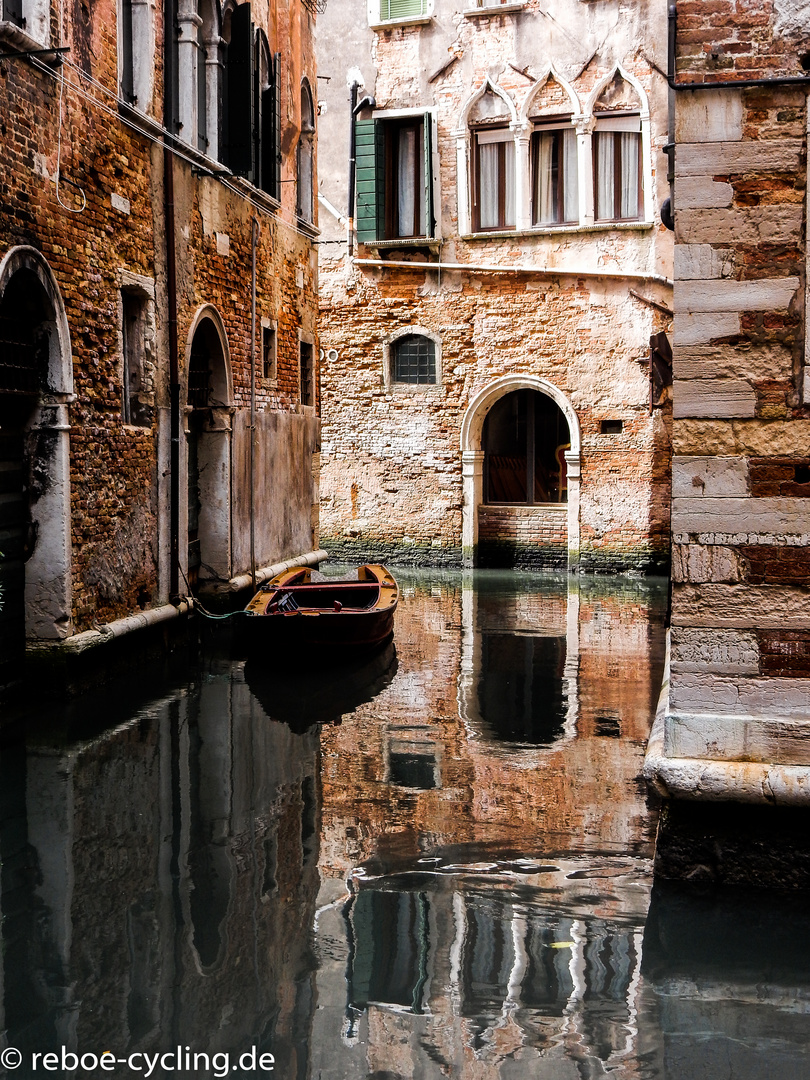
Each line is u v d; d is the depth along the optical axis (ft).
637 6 56.03
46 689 28.76
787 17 16.65
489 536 61.67
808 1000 15.06
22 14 27.07
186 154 36.37
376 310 60.80
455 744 26.61
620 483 57.77
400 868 19.15
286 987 15.28
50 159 27.78
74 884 18.40
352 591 39.29
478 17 58.75
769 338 16.99
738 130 16.88
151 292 34.04
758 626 17.12
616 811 21.91
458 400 60.08
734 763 17.12
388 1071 13.41
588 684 32.96
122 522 32.35
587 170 57.47
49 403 28.19
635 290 56.54
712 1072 13.38
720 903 17.22
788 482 17.02
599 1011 14.75
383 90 60.64
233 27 39.75
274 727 27.91
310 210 51.16
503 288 58.80
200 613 37.99
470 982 15.43
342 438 62.08
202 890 18.24
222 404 40.19
